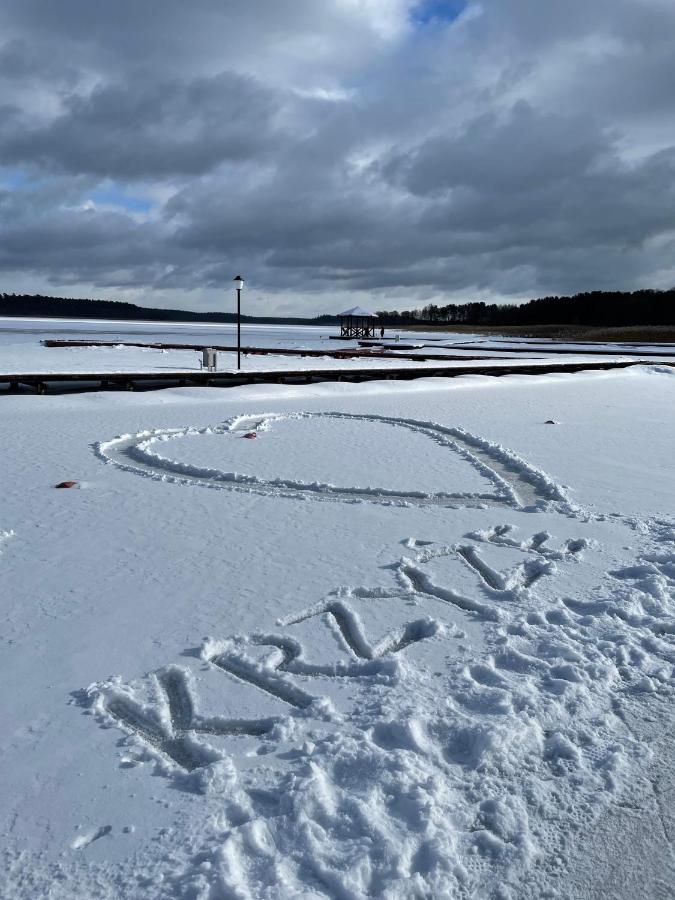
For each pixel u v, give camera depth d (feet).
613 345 210.18
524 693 13.60
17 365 88.48
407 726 12.27
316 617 17.49
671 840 10.36
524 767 11.75
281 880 9.11
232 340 196.75
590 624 17.01
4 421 48.21
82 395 61.72
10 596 18.35
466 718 12.75
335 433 44.88
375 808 10.45
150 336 208.64
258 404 61.05
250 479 31.78
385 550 22.45
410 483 31.60
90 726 12.65
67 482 30.27
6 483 30.45
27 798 10.73
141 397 62.08
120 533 23.82
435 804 10.53
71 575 19.92
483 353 154.71
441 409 59.00
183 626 16.76
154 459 35.70
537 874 9.64
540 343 220.84
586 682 14.21
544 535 24.30
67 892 8.98
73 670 14.62
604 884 9.55
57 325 336.08
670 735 12.78
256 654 15.49
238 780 11.15
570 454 39.14
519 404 63.77
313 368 90.99
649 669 14.97
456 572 20.70
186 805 10.60
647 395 74.33
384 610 17.93
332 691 13.99
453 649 15.74
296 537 23.70
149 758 11.77
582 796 11.14
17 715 12.95
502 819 10.49
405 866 9.45
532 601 18.40
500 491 30.27
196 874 9.17
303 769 11.25
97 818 10.32
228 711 13.23
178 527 24.59
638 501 29.04
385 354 127.95
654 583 19.31
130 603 18.04
